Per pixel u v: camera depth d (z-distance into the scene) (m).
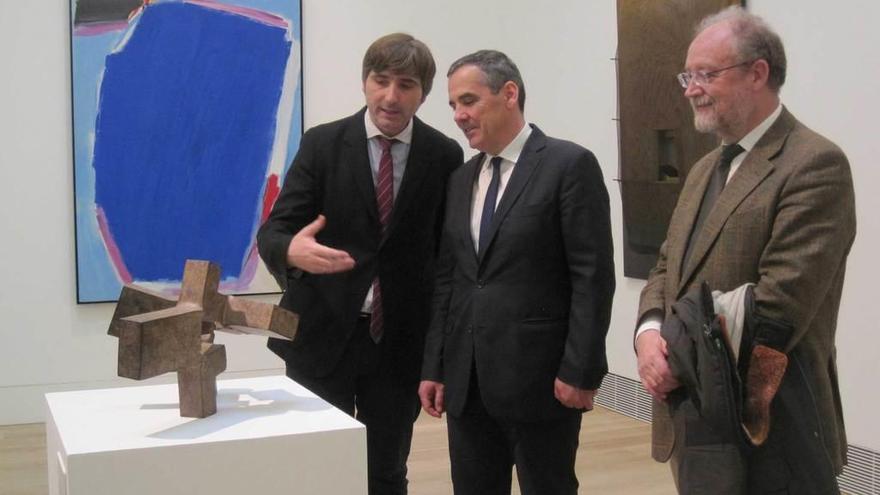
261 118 5.68
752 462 2.00
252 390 2.35
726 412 1.88
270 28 5.67
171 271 5.55
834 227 1.97
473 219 2.63
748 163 2.10
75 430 1.91
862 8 3.85
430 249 3.06
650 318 2.30
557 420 2.52
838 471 2.08
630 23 5.16
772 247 2.00
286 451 1.86
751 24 2.10
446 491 4.09
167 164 5.51
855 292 3.93
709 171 2.29
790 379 2.00
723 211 2.11
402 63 2.79
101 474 1.73
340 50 5.86
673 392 2.10
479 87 2.52
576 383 2.40
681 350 1.98
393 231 2.96
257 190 5.69
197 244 5.59
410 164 2.96
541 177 2.50
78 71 5.34
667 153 5.00
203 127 5.57
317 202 2.99
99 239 5.42
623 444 4.82
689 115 4.77
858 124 3.89
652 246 5.12
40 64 5.30
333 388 2.98
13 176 5.29
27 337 5.36
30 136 5.30
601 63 5.52
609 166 5.52
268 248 2.79
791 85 4.22
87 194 5.39
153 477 1.76
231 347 5.76
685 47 4.76
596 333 2.41
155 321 1.88
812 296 1.96
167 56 5.48
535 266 2.49
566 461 2.55
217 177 5.61
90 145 5.38
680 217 2.31
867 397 3.90
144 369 1.85
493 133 2.54
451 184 2.75
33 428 5.28
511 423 2.54
